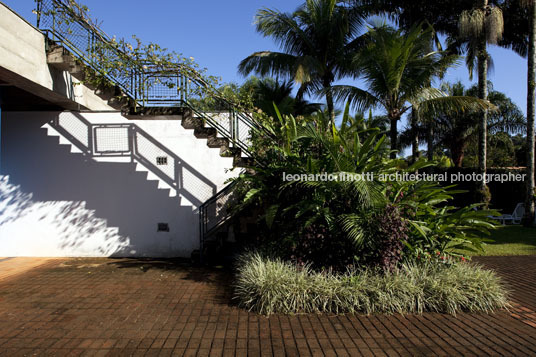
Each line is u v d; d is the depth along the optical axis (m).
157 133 7.69
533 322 3.96
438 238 5.61
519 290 5.14
